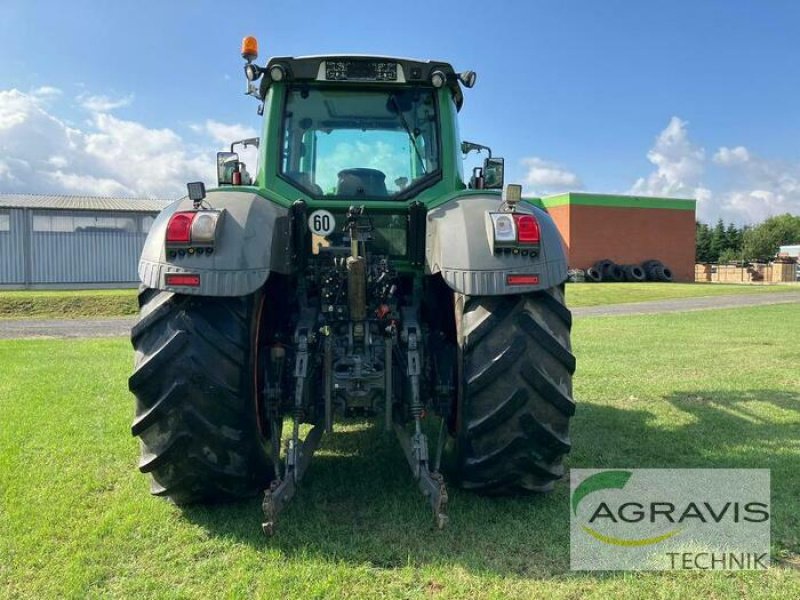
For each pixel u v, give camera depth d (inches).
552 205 1373.0
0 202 976.9
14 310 669.9
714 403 210.8
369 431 173.5
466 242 112.0
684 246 1398.9
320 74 139.3
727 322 498.0
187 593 90.2
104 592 90.7
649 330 438.6
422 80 140.3
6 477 137.5
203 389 106.1
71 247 967.6
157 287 105.7
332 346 119.1
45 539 107.2
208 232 105.9
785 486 131.3
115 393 228.5
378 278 122.3
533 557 101.1
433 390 125.0
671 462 147.8
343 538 106.5
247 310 110.9
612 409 202.1
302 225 122.6
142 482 134.1
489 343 110.7
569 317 115.6
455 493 125.3
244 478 112.6
